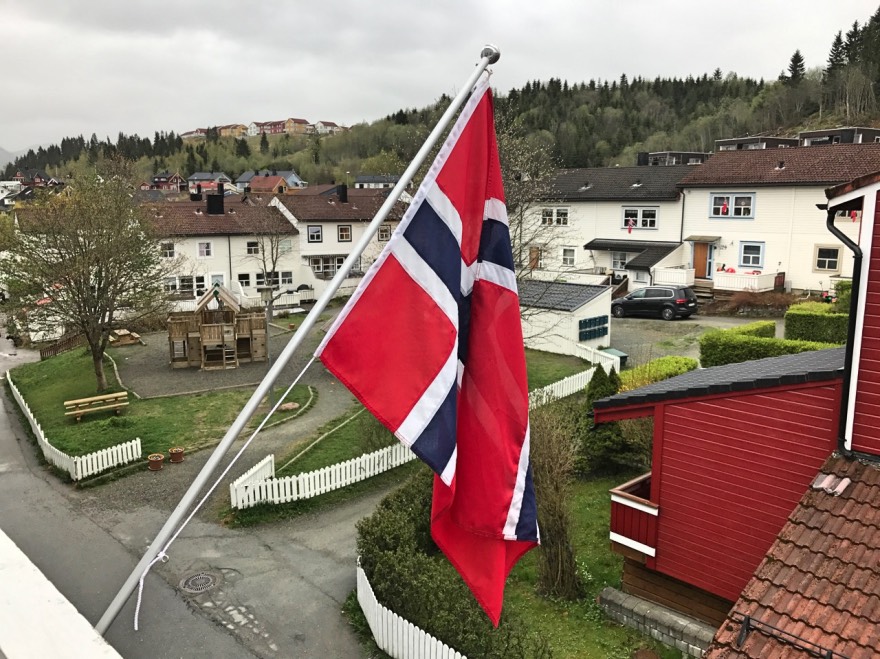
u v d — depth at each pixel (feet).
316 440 59.36
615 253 139.33
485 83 15.65
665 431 31.83
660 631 31.50
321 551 41.63
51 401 77.30
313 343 101.35
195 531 44.24
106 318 86.89
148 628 33.63
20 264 72.95
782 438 27.84
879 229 23.93
